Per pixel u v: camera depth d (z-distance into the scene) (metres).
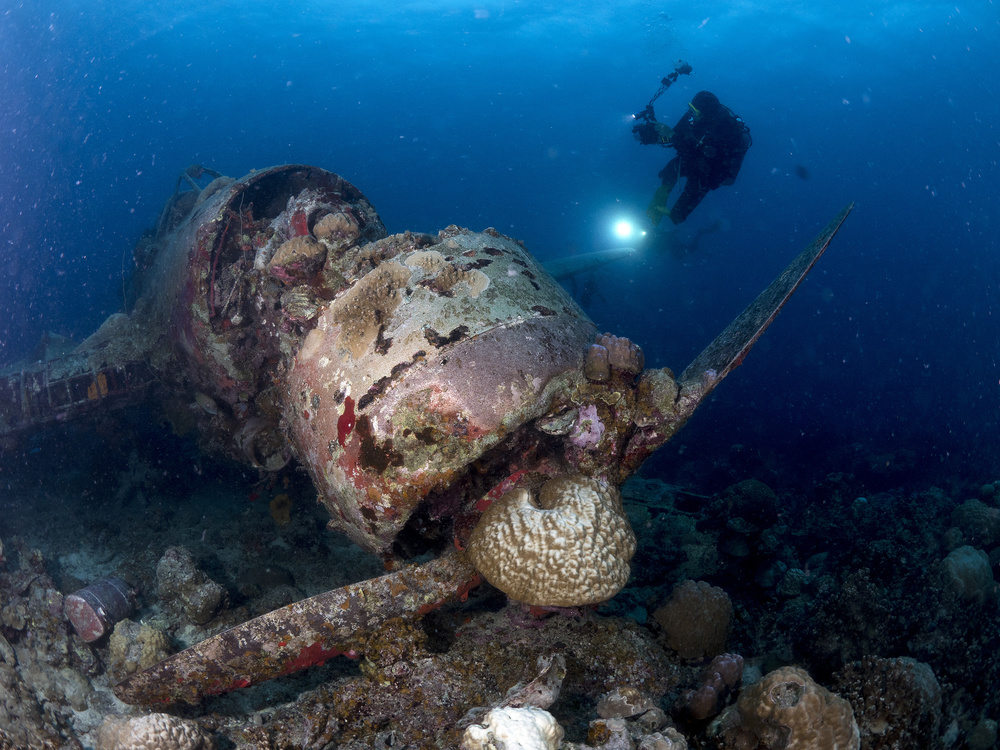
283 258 3.84
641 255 19.95
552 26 58.19
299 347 3.89
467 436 3.24
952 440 16.58
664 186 13.59
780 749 2.93
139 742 2.98
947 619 4.79
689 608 4.16
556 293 4.00
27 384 6.02
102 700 3.98
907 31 54.75
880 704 3.58
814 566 7.45
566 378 3.51
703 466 13.51
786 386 25.03
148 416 7.52
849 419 20.14
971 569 5.07
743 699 3.15
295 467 5.64
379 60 73.25
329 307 3.75
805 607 5.16
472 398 3.25
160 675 3.48
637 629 4.20
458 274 3.63
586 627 4.03
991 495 8.13
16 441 6.26
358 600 3.44
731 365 3.67
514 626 4.03
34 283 25.02
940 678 4.37
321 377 3.62
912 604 5.13
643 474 13.24
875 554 6.14
